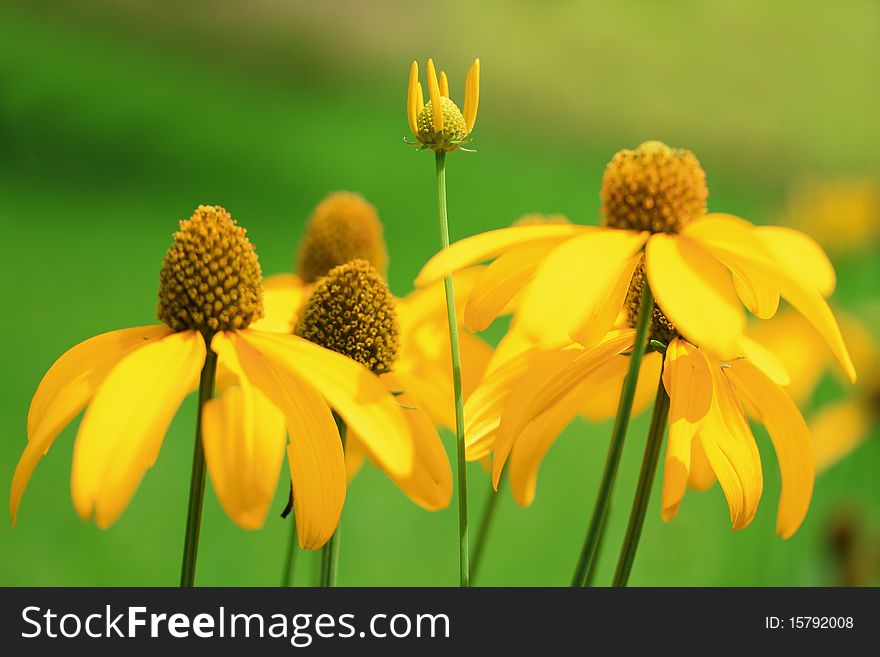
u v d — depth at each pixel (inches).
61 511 46.1
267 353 15.7
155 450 14.7
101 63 146.3
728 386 16.3
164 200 102.6
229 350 15.7
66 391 15.4
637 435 56.3
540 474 51.3
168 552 42.1
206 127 128.8
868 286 39.5
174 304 16.0
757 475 16.0
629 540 16.0
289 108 150.5
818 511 34.8
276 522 45.2
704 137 177.6
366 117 151.6
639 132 176.7
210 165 115.0
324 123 142.8
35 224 89.8
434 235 92.9
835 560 24.3
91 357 15.7
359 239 21.1
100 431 14.6
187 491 47.9
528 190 120.3
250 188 109.3
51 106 123.1
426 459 15.9
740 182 157.5
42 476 49.6
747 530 38.1
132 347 15.8
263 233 90.3
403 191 111.6
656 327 16.7
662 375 16.1
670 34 198.8
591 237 15.2
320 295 17.2
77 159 110.0
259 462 14.8
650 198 16.0
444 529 46.0
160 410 14.9
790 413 16.5
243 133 130.0
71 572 39.6
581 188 127.4
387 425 15.3
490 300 15.7
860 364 28.6
